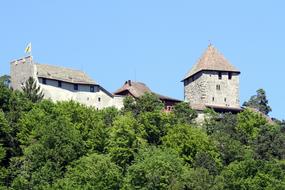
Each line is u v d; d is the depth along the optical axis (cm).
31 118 18325
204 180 16225
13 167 16938
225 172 17200
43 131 17588
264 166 17375
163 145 18512
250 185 16812
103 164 16325
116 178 16262
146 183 16212
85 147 17775
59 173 16475
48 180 16275
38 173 16325
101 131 18200
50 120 18238
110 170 16288
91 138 18100
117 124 18138
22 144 17875
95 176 16088
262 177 17000
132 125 18600
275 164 17750
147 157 17000
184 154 18212
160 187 16062
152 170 16250
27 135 17988
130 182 16262
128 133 17812
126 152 17462
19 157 17288
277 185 16900
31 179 16275
